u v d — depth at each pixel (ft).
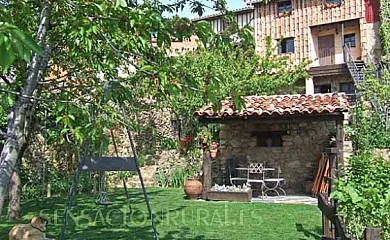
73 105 11.30
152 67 10.34
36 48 5.41
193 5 14.55
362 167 19.15
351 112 52.65
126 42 11.53
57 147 43.09
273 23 88.84
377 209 14.78
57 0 10.82
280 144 43.98
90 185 43.37
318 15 84.64
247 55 57.93
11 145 9.97
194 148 50.62
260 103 38.11
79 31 11.09
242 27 12.67
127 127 14.34
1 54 5.02
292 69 66.23
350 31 84.38
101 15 10.34
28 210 32.40
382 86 54.49
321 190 39.19
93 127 10.85
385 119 52.24
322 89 84.84
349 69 75.05
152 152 50.80
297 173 43.14
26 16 12.66
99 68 17.56
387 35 75.46
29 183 40.86
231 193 37.04
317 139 42.65
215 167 45.34
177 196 40.19
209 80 10.60
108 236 23.17
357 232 14.74
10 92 9.80
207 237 22.68
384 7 76.95
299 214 29.89
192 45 56.85
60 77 19.31
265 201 36.96
